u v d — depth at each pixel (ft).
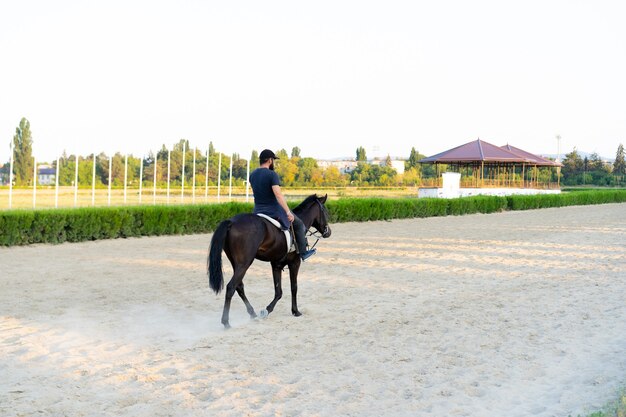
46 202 108.06
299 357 22.50
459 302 33.40
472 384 19.89
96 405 17.28
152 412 16.83
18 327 26.00
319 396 18.37
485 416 17.04
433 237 71.82
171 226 68.28
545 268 46.98
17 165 177.68
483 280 41.04
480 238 71.00
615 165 455.22
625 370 21.52
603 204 176.04
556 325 28.35
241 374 20.34
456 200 117.91
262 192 27.61
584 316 30.25
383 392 18.86
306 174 240.53
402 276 42.22
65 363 21.15
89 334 25.26
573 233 78.74
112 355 22.31
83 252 52.31
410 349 23.85
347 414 16.98
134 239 63.41
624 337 26.32
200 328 26.81
